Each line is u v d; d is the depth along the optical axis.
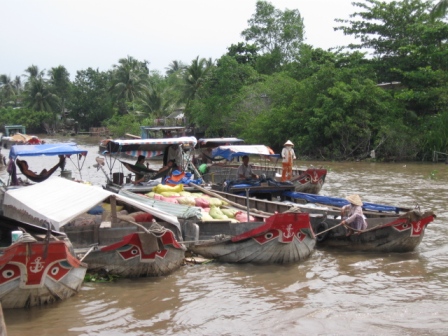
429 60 37.75
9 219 10.04
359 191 21.34
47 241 8.03
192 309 8.59
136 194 14.37
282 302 8.90
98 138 67.94
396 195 19.95
